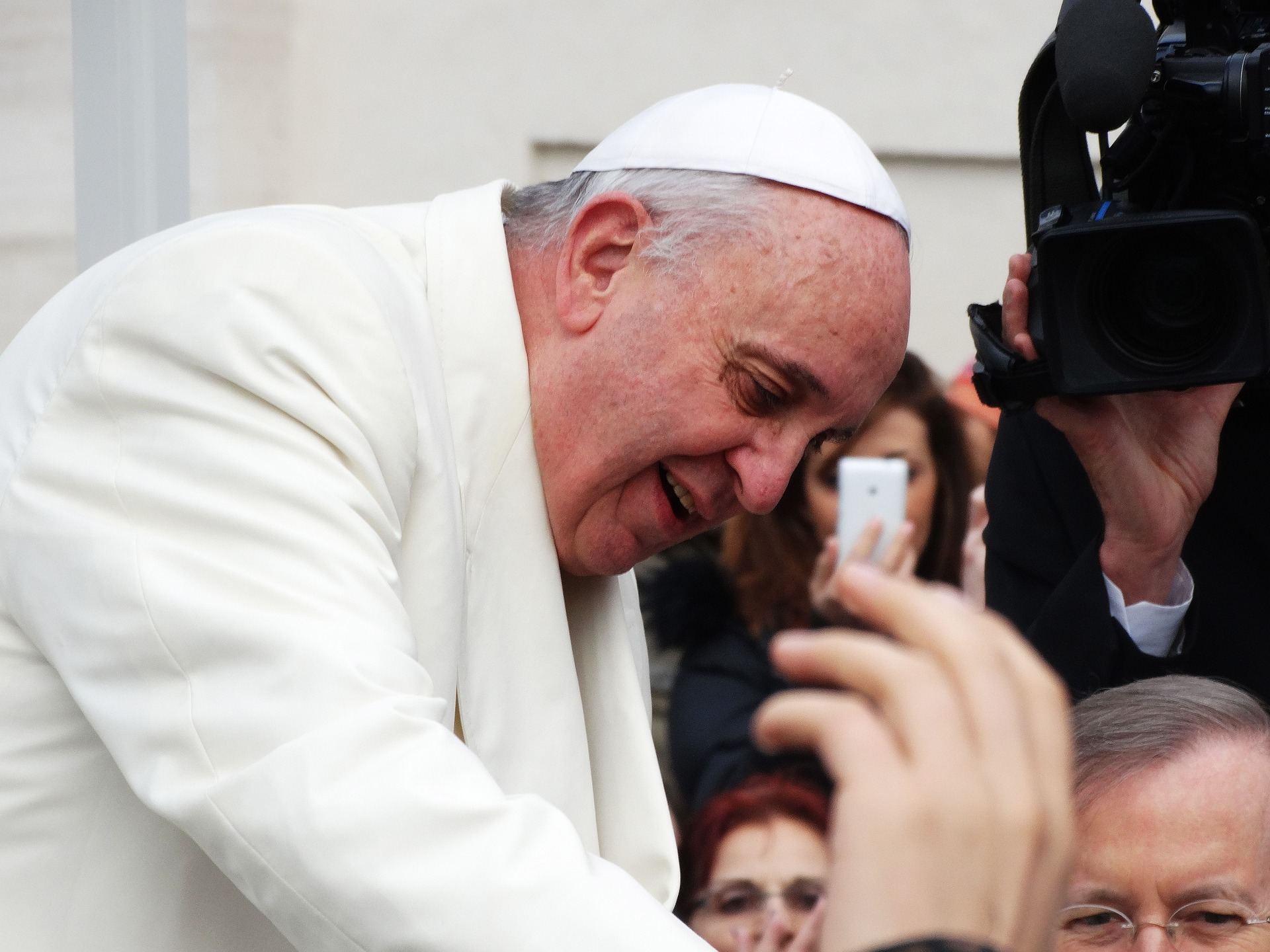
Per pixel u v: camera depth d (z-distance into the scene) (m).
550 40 12.70
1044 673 1.85
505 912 3.56
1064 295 5.91
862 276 5.11
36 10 9.77
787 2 12.91
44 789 4.66
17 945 4.64
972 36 12.93
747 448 5.24
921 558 10.01
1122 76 5.86
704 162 5.25
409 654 4.06
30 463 4.51
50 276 9.95
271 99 11.95
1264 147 5.88
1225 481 6.68
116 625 4.11
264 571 4.04
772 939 8.24
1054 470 6.87
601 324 5.34
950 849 1.76
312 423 4.32
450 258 5.50
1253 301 5.76
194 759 3.91
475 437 5.37
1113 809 5.53
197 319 4.44
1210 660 6.61
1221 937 5.48
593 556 5.64
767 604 9.60
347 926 3.67
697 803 8.98
